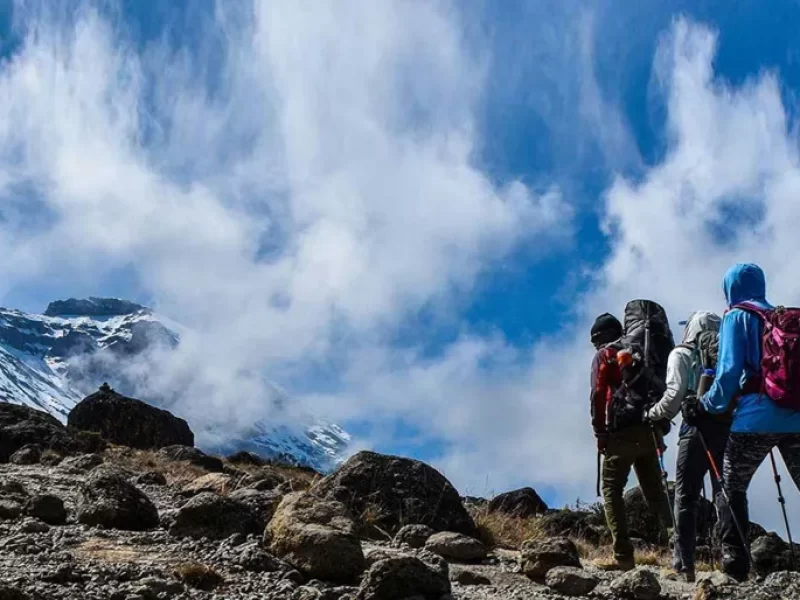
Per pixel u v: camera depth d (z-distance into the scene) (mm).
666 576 7781
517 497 15992
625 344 8602
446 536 8359
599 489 8719
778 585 6863
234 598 5547
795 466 6957
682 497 7703
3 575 5535
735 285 7316
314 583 6086
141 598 5250
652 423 8070
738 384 7086
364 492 9938
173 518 7680
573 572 6918
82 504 7922
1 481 9680
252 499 7977
